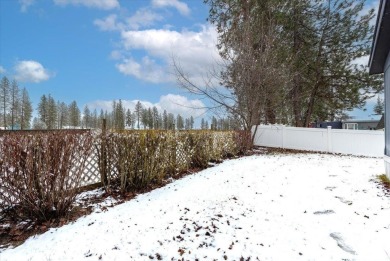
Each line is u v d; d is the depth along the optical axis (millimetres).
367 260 3213
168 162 7551
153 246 3475
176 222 4262
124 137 6102
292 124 18750
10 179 3924
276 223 4301
